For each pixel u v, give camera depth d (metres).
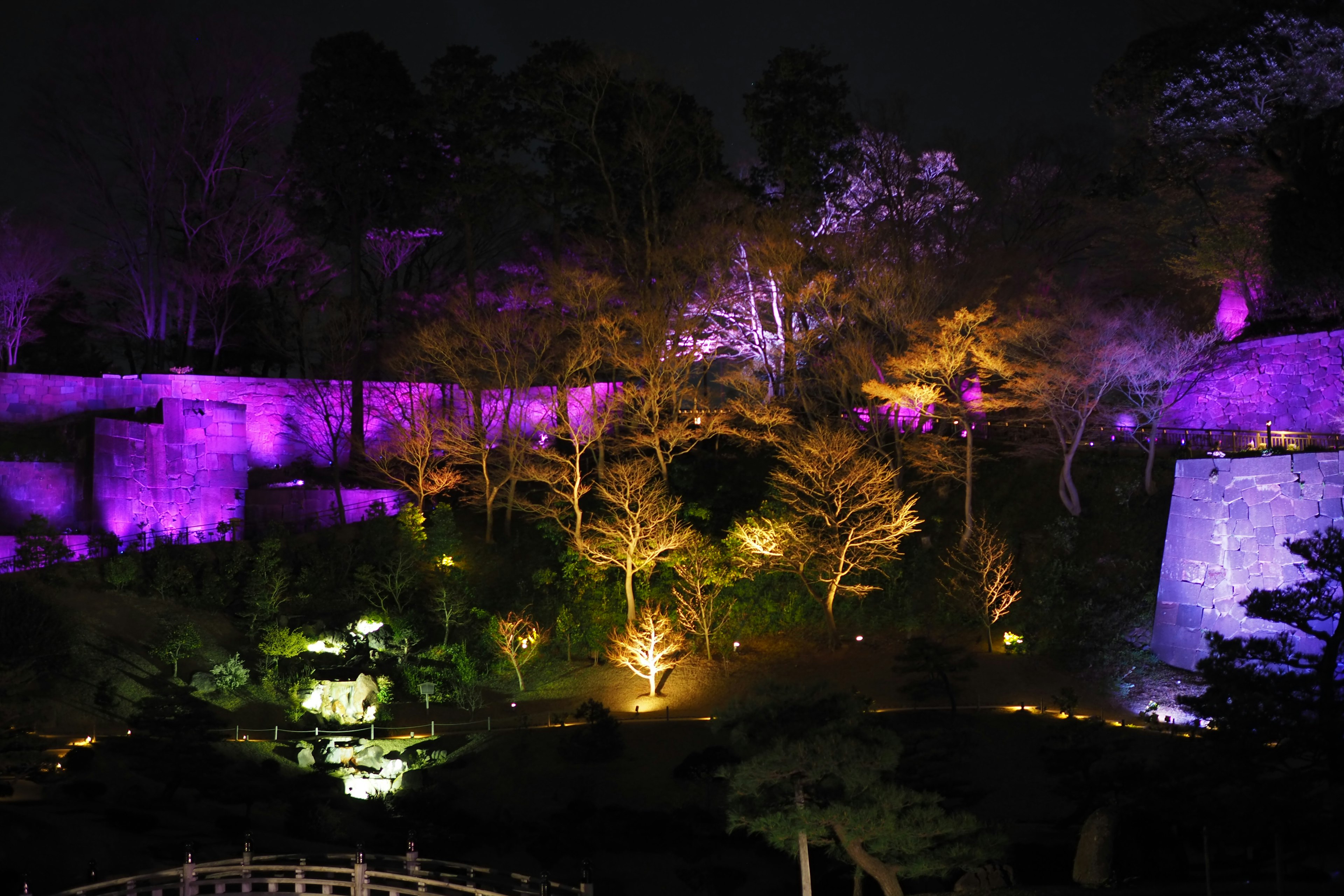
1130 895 19.23
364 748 34.50
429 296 59.94
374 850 25.36
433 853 26.03
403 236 61.62
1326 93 45.00
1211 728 20.64
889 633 42.91
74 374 60.59
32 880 18.41
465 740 36.34
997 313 50.00
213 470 48.06
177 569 42.31
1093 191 58.53
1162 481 45.19
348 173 55.62
